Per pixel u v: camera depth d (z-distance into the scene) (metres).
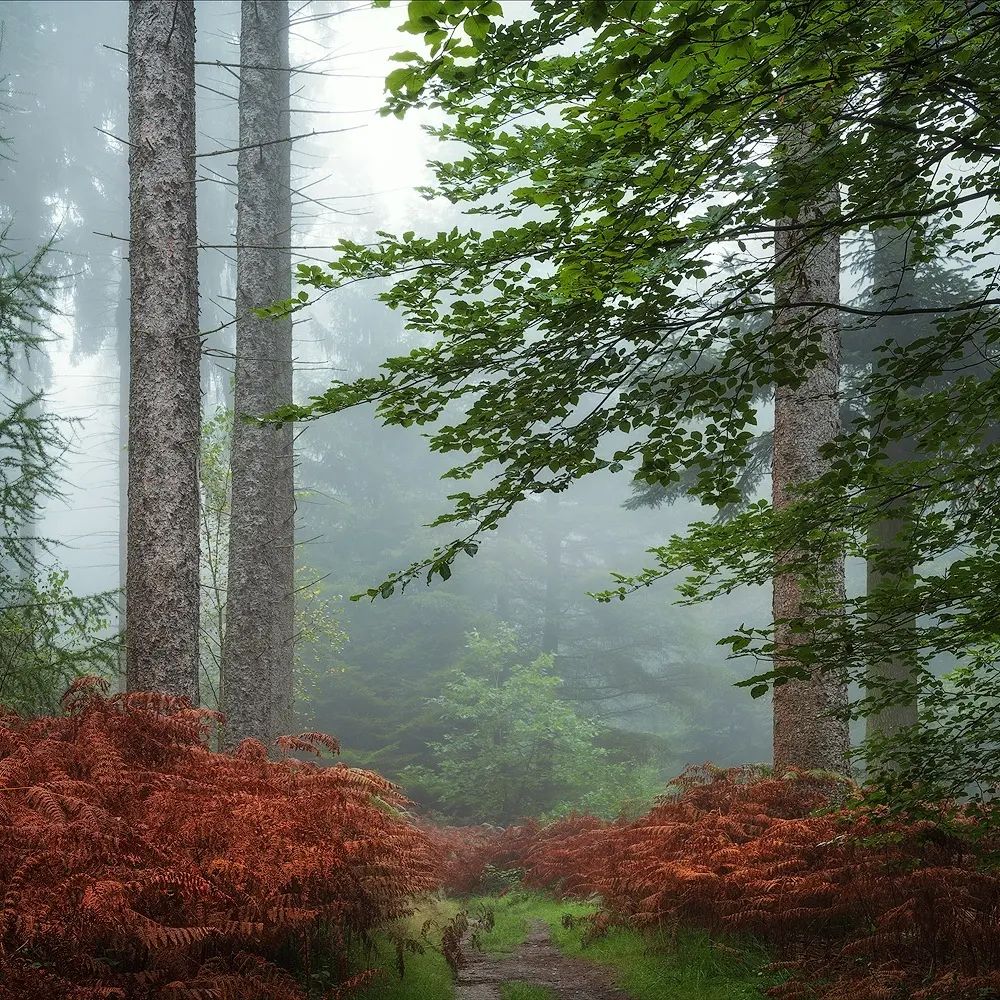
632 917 8.13
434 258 4.64
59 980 3.76
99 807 4.78
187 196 8.26
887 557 5.35
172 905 4.59
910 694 5.38
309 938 5.55
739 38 3.13
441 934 8.23
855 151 4.49
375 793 7.03
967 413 4.88
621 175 4.00
